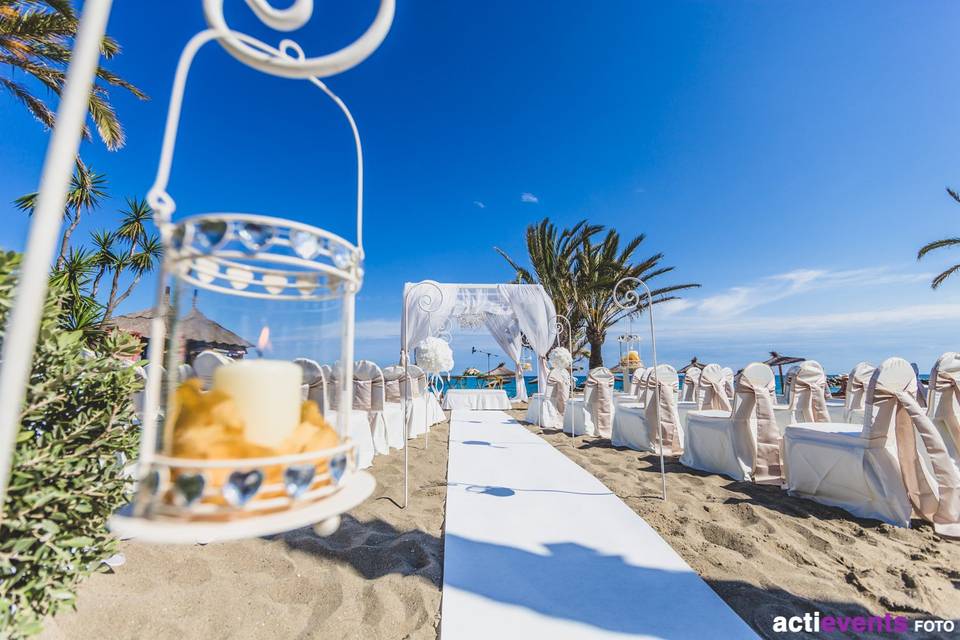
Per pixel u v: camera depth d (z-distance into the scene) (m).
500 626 1.89
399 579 2.24
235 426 0.61
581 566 2.40
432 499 3.59
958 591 2.19
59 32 7.67
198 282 0.72
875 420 3.20
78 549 1.62
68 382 1.57
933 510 2.97
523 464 4.79
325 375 0.84
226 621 1.88
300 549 2.55
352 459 0.81
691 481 4.16
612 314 18.14
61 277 1.64
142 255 9.28
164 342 0.63
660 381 5.75
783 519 3.14
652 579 2.27
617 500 3.51
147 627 1.81
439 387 12.57
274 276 0.83
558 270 17.98
